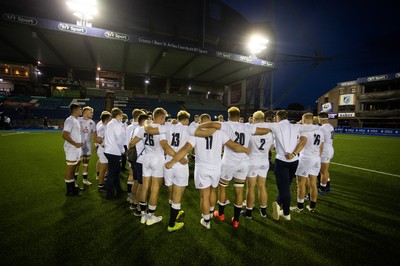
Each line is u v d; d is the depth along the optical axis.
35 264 2.49
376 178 6.86
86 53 23.34
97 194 4.83
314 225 3.63
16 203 4.20
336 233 3.38
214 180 3.25
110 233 3.19
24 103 27.66
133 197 3.87
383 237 3.30
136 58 24.89
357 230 3.49
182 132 3.43
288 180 3.71
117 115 4.48
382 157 11.01
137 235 3.16
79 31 15.52
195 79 35.97
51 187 5.20
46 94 31.78
